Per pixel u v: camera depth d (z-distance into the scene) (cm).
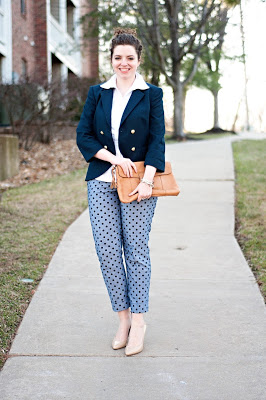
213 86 2305
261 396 246
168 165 296
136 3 1689
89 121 294
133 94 283
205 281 403
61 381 261
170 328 322
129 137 284
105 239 290
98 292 382
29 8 1747
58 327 323
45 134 1257
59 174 984
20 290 381
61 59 2095
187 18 1845
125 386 256
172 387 255
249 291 381
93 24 1925
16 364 277
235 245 499
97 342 304
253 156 1143
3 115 1322
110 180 289
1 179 914
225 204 672
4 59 1509
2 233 535
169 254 473
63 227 572
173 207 663
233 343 302
